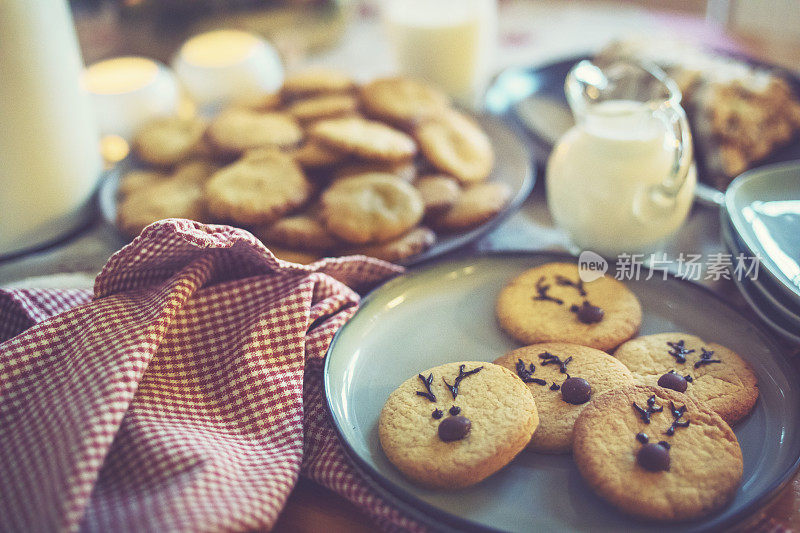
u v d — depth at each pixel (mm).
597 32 937
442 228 583
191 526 379
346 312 494
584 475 406
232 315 482
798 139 652
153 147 667
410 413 434
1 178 562
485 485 415
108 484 415
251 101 710
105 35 902
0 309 496
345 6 938
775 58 804
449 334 499
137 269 473
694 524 391
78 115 592
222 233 470
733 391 442
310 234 562
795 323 455
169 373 463
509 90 757
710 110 636
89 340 442
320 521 430
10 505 393
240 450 431
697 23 927
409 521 406
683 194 541
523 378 455
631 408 427
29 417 425
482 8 763
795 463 401
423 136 642
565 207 564
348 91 708
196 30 890
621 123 543
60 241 604
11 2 527
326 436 450
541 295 506
